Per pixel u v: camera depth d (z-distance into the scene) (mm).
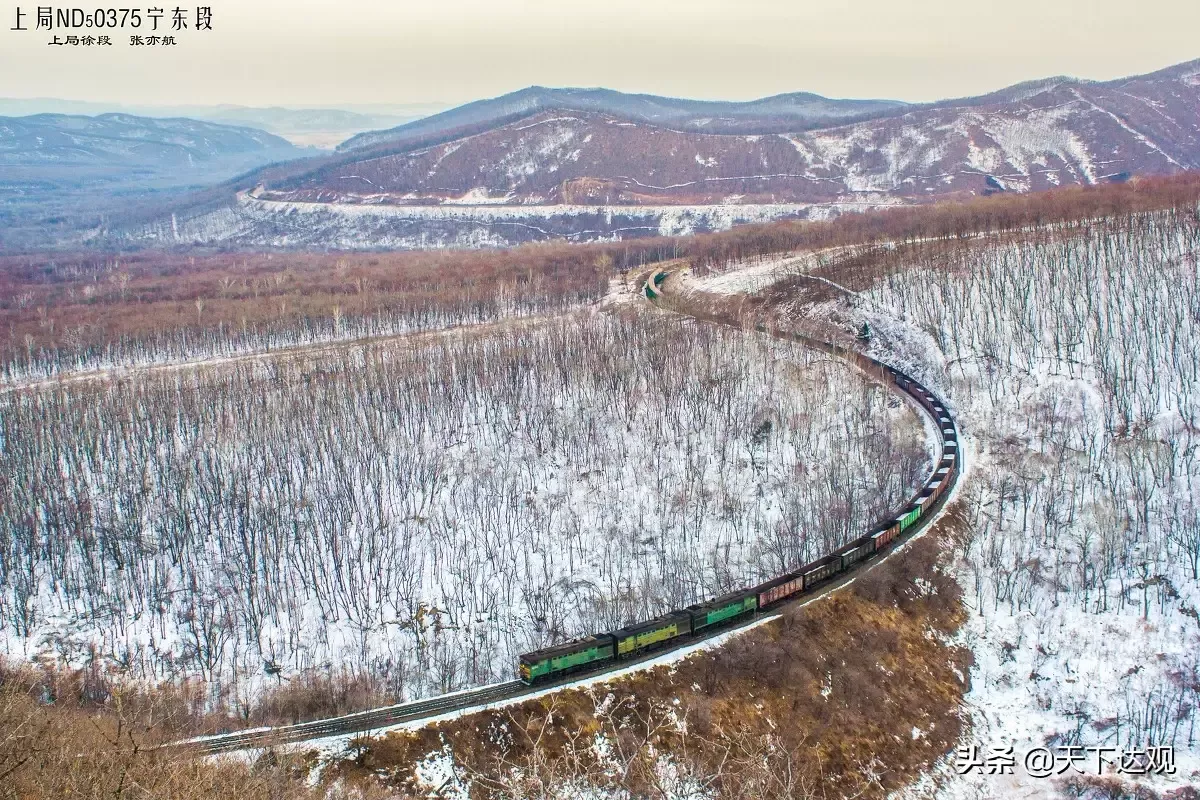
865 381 164250
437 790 84875
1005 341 167000
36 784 66438
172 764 72375
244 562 121312
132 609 115188
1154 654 113562
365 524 129375
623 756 90250
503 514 133875
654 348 169375
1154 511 129625
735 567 123938
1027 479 137000
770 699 99375
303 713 96562
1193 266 171750
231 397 157125
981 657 114312
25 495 127750
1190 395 143500
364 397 156875
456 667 106438
